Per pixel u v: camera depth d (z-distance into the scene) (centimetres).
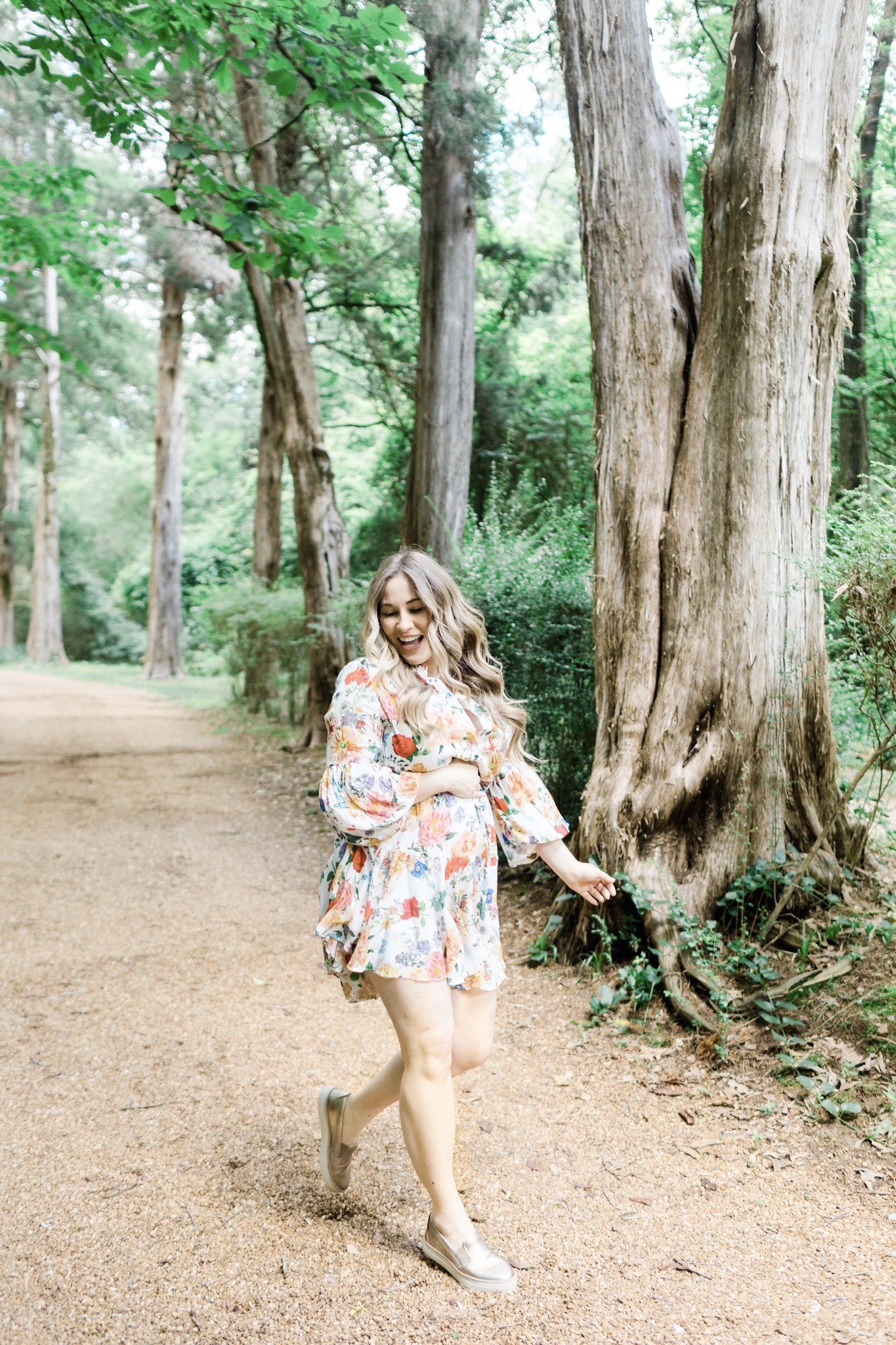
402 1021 221
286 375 1095
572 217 1373
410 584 234
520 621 576
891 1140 276
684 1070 330
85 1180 265
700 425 414
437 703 229
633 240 432
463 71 737
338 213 1162
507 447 1247
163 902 559
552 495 1219
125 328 2834
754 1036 341
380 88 732
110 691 2055
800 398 405
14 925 506
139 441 3844
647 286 430
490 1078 331
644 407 430
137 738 1279
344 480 2159
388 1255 232
